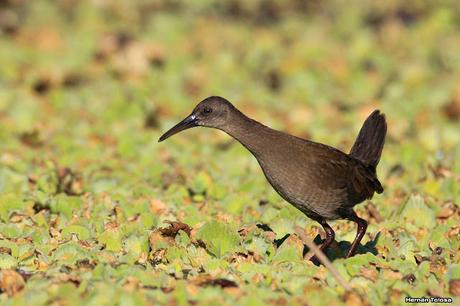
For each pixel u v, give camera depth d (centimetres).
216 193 1354
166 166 1496
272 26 2578
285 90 2048
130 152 1582
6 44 2297
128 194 1327
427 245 1122
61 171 1376
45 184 1330
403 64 2225
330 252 1088
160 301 895
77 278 934
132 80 2052
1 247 1046
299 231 968
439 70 2238
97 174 1417
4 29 2408
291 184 1066
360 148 1145
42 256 1031
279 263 1018
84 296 901
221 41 2380
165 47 2317
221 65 2189
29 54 2238
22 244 1061
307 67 2178
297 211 1225
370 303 916
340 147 1628
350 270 995
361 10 2658
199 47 2333
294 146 1066
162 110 1844
